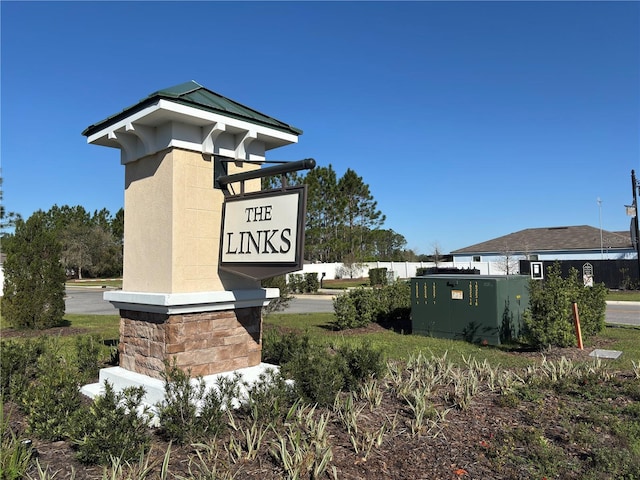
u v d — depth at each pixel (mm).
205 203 5379
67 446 4137
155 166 5414
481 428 4715
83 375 5727
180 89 5312
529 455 4090
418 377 6098
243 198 5168
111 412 3844
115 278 59125
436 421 4836
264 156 6020
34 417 4297
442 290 11461
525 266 32531
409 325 13656
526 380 6703
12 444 3879
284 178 4762
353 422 4375
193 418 4176
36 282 13500
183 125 5203
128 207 5844
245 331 5711
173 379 4473
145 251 5488
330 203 45219
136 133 5273
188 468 3613
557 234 42312
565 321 9609
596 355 8828
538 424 4852
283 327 13289
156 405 4293
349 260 43812
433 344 10367
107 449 3682
